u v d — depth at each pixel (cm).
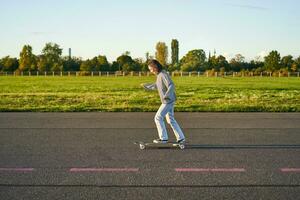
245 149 940
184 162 806
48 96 2564
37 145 979
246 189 628
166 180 677
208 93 2942
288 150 929
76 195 598
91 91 3116
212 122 1402
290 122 1411
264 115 1628
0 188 632
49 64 9750
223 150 927
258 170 744
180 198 586
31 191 617
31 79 5959
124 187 637
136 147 959
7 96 2558
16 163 795
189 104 2042
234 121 1431
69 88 3538
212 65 10006
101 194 603
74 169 748
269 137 1103
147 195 598
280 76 8088
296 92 3066
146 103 2112
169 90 942
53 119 1473
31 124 1342
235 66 10044
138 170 742
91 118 1505
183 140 947
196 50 11338
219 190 623
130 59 10012
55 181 670
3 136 1108
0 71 9612
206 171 736
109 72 8631
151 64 960
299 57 9525
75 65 9894
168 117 957
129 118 1506
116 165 779
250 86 3969
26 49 9669
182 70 9775
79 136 1110
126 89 3381
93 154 878
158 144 983
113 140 1049
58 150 919
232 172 729
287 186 645
